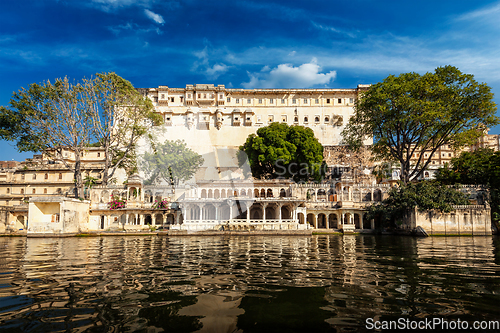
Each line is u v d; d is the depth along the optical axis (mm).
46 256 20062
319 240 36250
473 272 13961
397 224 49281
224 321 7484
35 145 49719
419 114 50906
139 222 54719
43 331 6859
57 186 71000
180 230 45438
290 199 51531
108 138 55812
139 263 16609
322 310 8375
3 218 55750
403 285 11281
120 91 53781
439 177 55719
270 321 7504
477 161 53125
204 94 96125
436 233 44375
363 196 63406
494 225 44938
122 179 70125
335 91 98188
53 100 50094
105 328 7027
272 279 12234
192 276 12805
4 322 7414
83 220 50000
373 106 54281
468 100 50156
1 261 17594
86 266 15523
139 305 8758
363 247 26734
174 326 7129
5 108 47594
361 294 10000
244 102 98500
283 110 98438
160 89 95938
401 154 55406
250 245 28688
